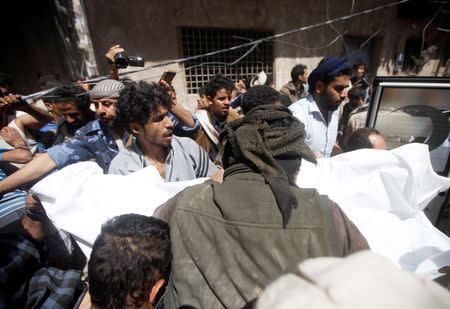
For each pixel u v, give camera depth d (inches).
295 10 189.2
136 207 42.9
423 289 10.8
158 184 44.9
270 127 28.9
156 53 162.6
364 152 48.8
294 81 157.2
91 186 43.1
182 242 25.7
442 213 54.7
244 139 27.0
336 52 212.7
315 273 13.4
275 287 13.8
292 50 197.9
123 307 25.0
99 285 24.2
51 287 36.1
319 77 70.6
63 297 35.7
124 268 23.4
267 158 25.5
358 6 207.2
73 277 38.4
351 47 226.4
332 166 48.4
